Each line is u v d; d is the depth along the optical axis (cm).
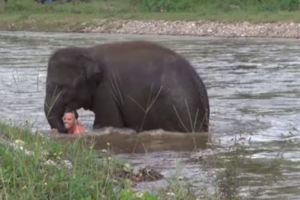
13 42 4516
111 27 5578
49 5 6500
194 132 1512
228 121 1656
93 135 1489
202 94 1546
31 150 1046
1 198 869
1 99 2002
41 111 1794
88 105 1578
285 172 1156
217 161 1214
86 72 1551
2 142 1058
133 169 1109
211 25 5175
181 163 1223
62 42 4481
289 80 2427
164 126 1531
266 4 5619
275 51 3606
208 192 1005
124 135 1495
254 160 1237
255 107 1867
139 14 5706
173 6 5869
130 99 1545
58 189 912
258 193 1028
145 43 1593
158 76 1539
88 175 964
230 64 2973
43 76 2561
